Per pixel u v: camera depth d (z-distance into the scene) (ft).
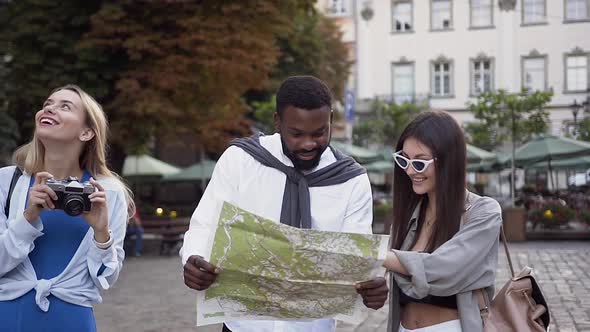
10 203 8.91
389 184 111.65
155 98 44.39
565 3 129.80
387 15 139.33
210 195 9.41
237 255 8.13
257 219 8.16
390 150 83.87
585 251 48.24
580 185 102.22
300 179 9.27
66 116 8.91
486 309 8.40
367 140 118.42
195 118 50.57
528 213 63.16
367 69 139.85
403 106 116.06
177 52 45.24
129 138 48.01
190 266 8.27
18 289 8.48
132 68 45.75
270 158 9.37
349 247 8.05
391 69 139.13
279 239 8.13
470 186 81.46
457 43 135.95
